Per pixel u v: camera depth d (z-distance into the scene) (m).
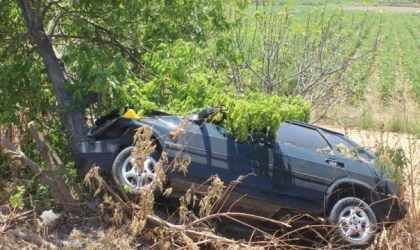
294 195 6.92
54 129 8.66
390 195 6.78
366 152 7.48
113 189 6.63
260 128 6.81
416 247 6.57
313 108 11.56
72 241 5.75
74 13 8.70
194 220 6.46
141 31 8.79
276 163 6.91
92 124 8.62
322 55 11.40
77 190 6.84
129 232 6.08
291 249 6.61
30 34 8.23
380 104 20.91
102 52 7.68
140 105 7.15
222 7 9.33
